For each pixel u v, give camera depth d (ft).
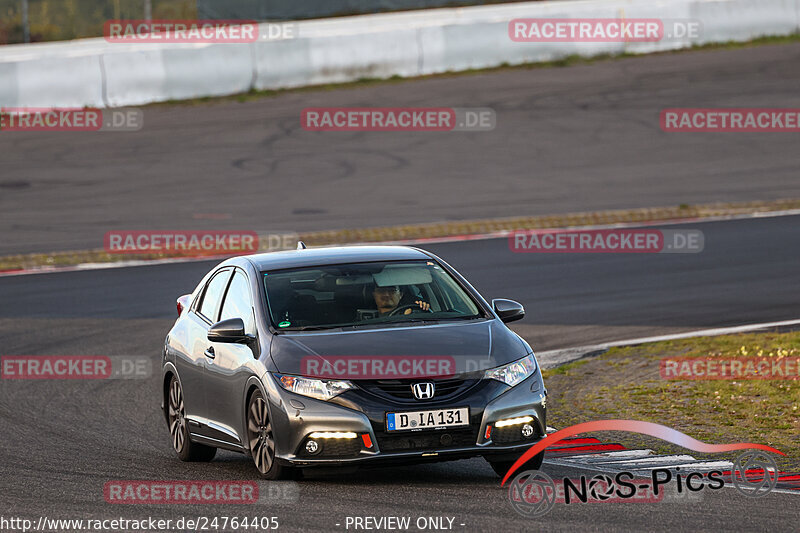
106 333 181.27
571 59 412.16
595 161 322.34
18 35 464.24
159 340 175.73
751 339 157.89
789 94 366.43
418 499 85.87
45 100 360.07
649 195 289.12
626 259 227.61
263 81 386.32
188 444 108.68
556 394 133.39
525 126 352.08
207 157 328.29
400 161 325.01
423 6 473.67
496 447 89.15
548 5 456.86
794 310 180.86
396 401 88.17
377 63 395.55
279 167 320.09
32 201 293.02
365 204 284.82
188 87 377.91
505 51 407.85
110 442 118.83
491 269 221.87
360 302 99.66
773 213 267.18
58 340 176.96
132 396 143.33
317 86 389.80
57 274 230.07
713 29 423.64
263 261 106.83
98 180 310.45
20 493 93.61
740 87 374.84
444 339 93.35
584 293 200.13
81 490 94.27
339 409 87.76
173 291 212.84
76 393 144.77
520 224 261.85
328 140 343.87
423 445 87.92
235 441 98.53
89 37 466.29
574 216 268.41
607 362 149.69
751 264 219.41
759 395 124.47
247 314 100.78
